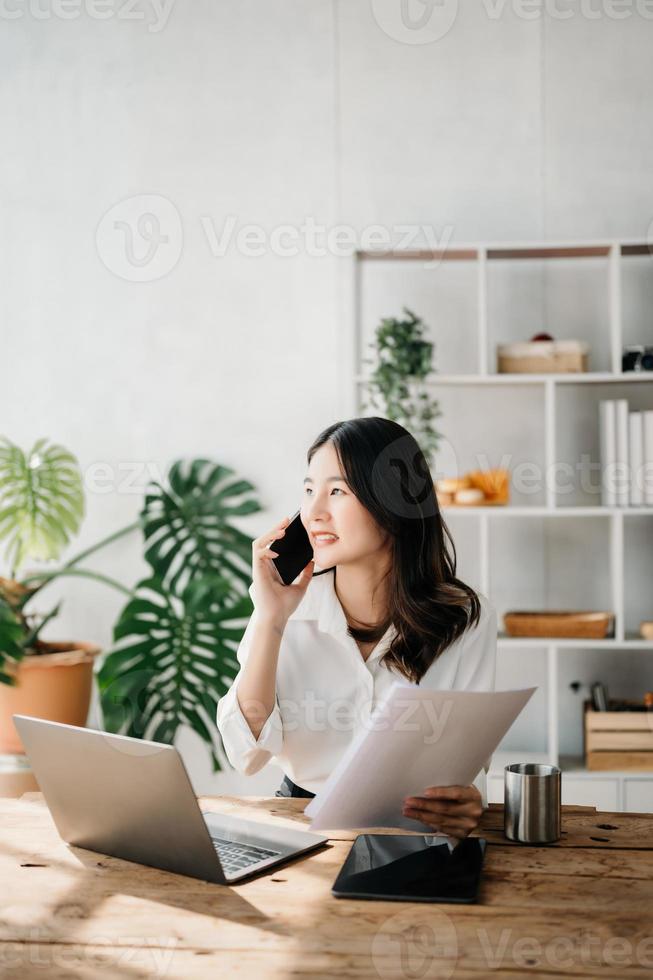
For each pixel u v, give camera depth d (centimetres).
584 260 321
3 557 338
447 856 117
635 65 319
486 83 324
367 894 106
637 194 319
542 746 317
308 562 152
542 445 321
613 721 288
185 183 335
